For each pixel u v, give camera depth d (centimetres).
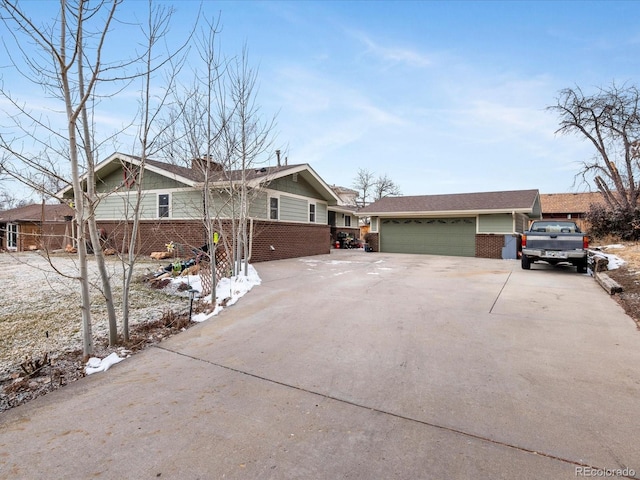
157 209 1263
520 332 434
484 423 239
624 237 1561
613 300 604
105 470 196
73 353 376
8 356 368
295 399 276
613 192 2198
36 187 356
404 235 1895
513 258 1545
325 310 549
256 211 1178
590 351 368
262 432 231
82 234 356
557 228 1091
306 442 220
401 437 224
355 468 195
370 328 456
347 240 2519
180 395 285
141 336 433
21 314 516
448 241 1778
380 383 301
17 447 218
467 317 504
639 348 375
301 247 1478
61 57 333
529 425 236
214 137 702
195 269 818
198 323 494
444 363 342
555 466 196
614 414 248
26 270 896
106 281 390
